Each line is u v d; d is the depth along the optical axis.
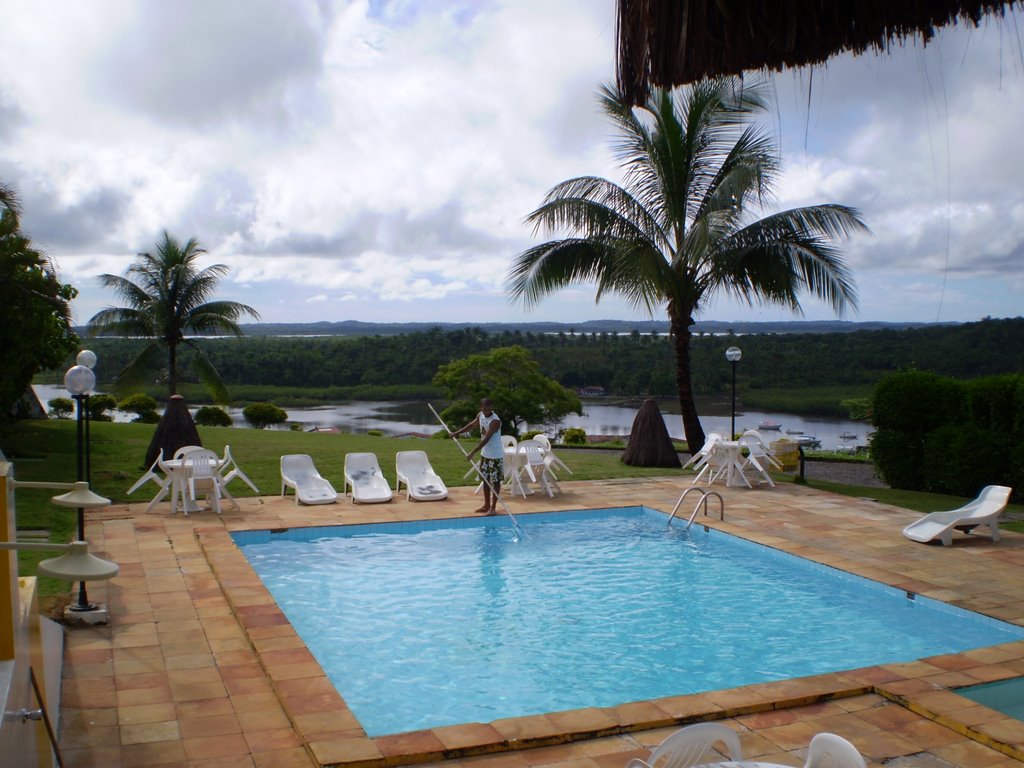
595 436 30.30
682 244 16.86
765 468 15.02
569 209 16.64
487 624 7.54
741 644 7.06
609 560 9.75
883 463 14.71
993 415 13.33
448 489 13.54
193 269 32.12
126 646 6.27
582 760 4.64
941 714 5.16
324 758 4.51
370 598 8.27
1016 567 8.91
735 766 3.57
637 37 3.04
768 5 2.74
